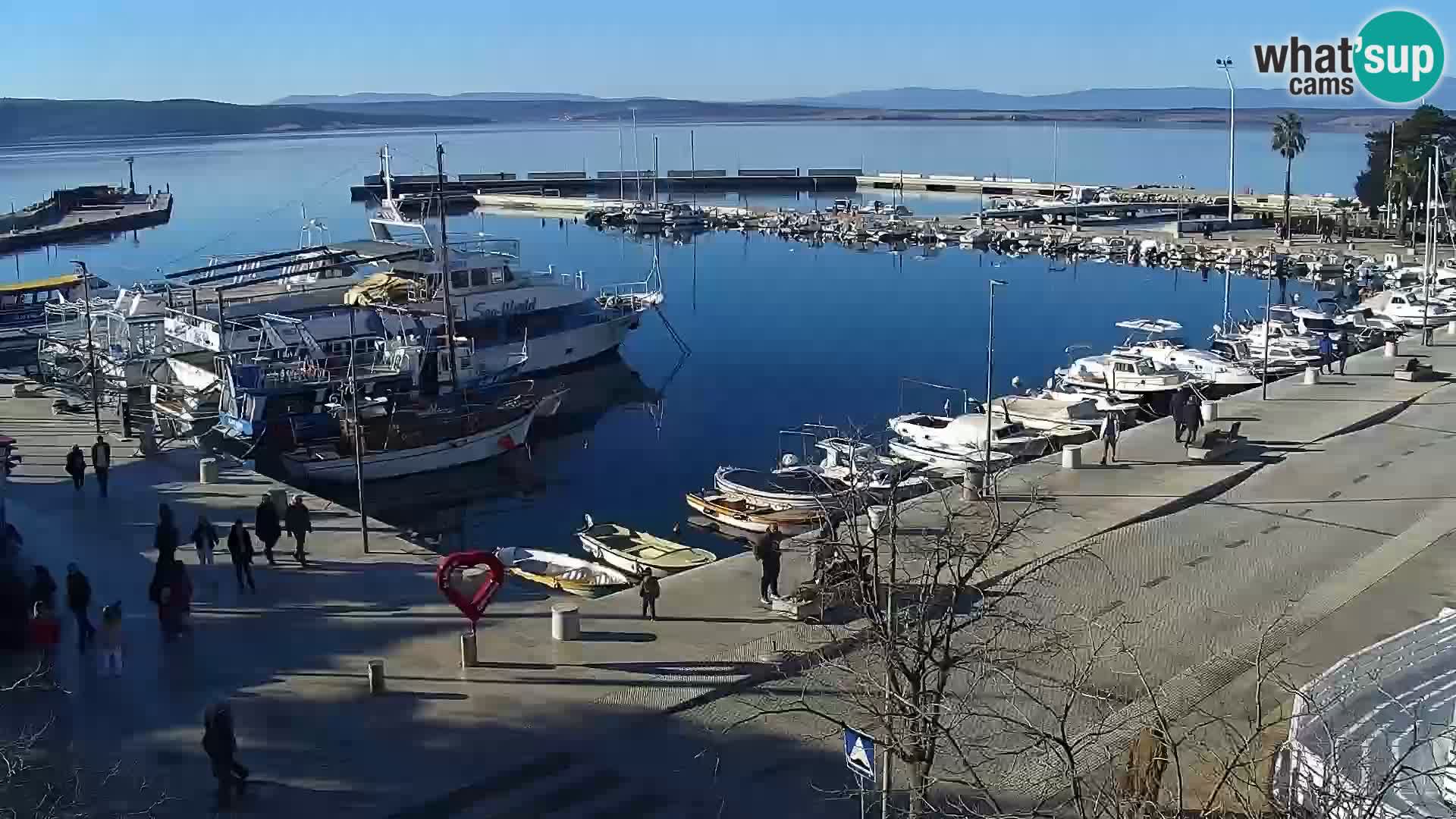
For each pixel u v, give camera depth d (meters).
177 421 50.38
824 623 26.62
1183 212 145.50
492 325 66.31
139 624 28.02
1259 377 57.91
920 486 42.91
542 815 19.78
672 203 174.12
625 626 27.58
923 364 71.88
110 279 109.50
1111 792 15.78
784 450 53.44
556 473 50.56
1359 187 141.00
